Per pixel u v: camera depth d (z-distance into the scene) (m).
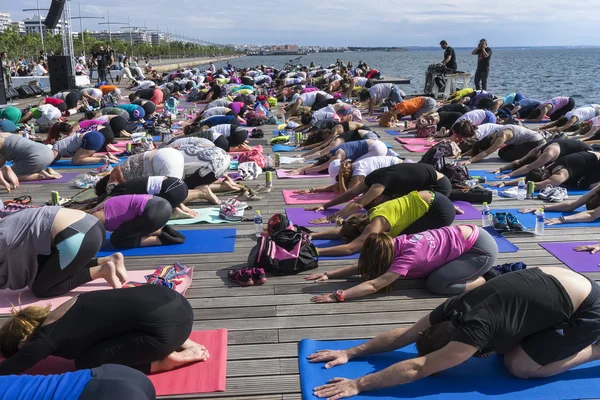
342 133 8.02
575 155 6.80
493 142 8.42
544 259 4.72
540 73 45.34
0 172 7.17
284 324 3.69
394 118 12.74
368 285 3.96
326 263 4.68
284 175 7.93
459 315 2.79
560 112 12.93
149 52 87.75
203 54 138.12
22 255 3.82
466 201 6.41
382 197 5.43
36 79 21.67
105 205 4.95
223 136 8.71
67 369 3.15
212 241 5.24
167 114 12.60
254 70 30.58
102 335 2.90
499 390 2.90
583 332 2.83
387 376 2.82
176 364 3.13
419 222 4.64
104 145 9.42
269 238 4.57
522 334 2.82
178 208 5.97
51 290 4.00
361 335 3.53
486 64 16.31
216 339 3.48
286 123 12.55
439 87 18.11
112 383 2.27
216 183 6.95
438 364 2.73
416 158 9.13
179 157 6.09
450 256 4.01
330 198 6.65
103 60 24.98
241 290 4.21
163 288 3.09
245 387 3.02
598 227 5.53
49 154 7.72
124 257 4.89
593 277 4.32
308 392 2.91
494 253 3.99
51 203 6.39
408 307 3.90
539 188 6.79
